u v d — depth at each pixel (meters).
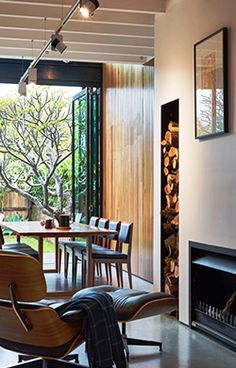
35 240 12.16
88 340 3.05
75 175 10.38
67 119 11.93
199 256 4.69
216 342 4.31
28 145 11.86
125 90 8.27
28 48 7.59
